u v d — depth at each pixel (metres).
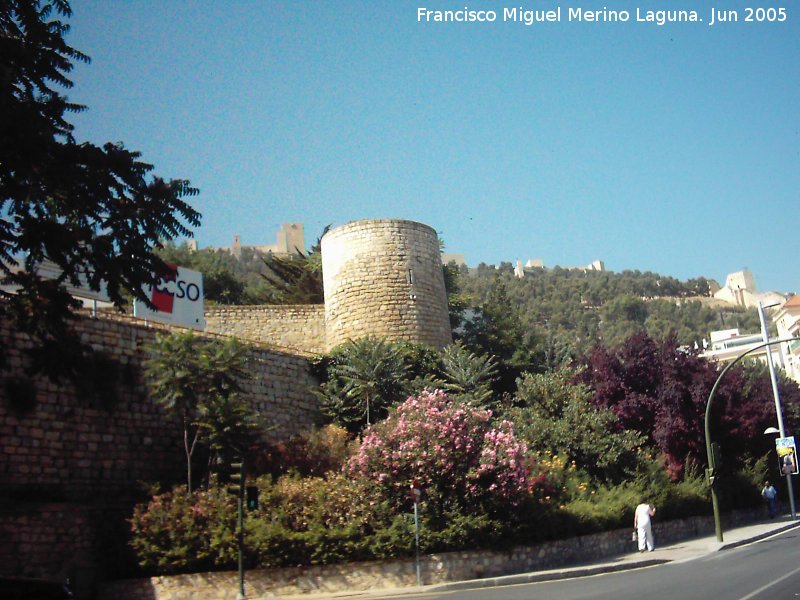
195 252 68.31
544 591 17.94
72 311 15.73
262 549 21.02
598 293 188.62
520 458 23.98
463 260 179.25
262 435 27.06
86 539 21.62
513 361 42.28
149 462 25.72
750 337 92.88
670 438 34.50
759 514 40.62
